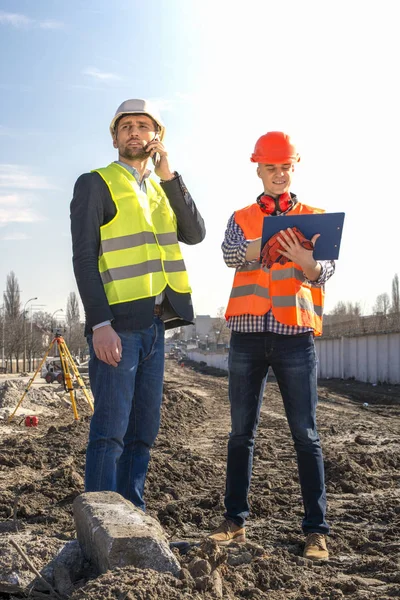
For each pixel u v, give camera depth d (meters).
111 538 3.27
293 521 5.76
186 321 4.55
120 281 4.28
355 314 82.81
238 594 3.57
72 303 116.81
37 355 77.12
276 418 16.48
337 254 4.49
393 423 15.80
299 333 4.64
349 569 4.35
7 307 87.44
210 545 3.99
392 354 35.06
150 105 4.51
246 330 4.68
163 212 4.65
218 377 54.94
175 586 3.13
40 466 8.55
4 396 19.06
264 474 8.05
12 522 5.27
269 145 4.71
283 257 4.48
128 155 4.48
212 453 10.28
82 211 4.22
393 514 5.96
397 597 3.72
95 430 4.23
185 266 4.64
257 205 4.89
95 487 4.15
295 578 3.99
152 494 6.70
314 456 4.68
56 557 3.55
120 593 2.93
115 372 4.21
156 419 4.58
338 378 43.75
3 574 3.42
